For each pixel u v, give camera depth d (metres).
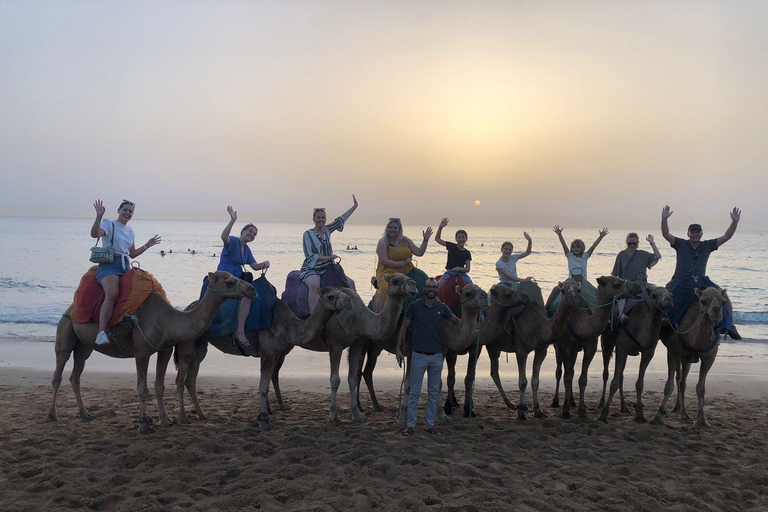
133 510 6.05
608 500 6.51
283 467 7.31
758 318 25.58
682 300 9.55
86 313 8.59
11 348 16.72
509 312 9.72
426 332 8.45
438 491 6.70
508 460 7.70
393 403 11.23
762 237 182.75
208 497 6.45
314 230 9.59
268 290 9.09
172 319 8.55
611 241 129.62
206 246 86.94
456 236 10.13
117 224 8.71
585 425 9.43
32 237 100.25
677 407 10.87
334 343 9.22
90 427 8.99
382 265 9.51
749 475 7.32
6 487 6.64
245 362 15.27
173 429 8.98
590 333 9.41
